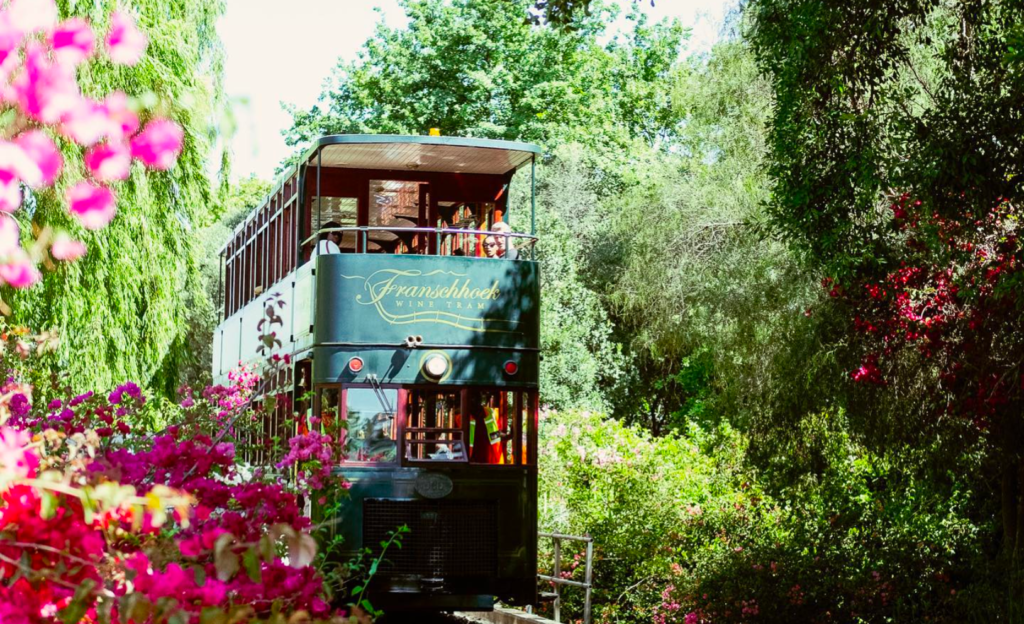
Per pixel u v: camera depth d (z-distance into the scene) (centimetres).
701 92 2447
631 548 1830
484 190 1517
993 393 1197
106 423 798
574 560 1842
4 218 287
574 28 1297
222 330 2178
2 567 341
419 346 1349
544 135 3869
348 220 1502
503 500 1346
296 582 508
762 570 1570
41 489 317
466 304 1370
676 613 1675
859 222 1284
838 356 1474
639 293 2900
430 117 3859
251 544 349
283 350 1531
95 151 292
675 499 1922
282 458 826
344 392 1331
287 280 1535
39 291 1579
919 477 1459
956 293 1209
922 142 1099
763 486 1759
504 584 1334
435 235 1502
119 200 1675
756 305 1984
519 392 1380
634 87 4491
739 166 2406
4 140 274
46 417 797
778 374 1675
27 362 799
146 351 1698
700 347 2844
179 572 385
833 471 1659
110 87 1548
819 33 1146
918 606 1511
